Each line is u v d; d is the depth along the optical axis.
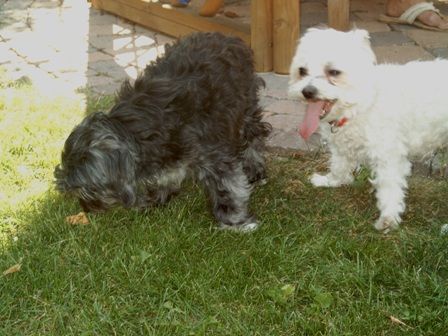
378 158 1.27
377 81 1.23
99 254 1.23
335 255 1.19
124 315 1.08
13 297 1.13
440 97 1.25
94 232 1.28
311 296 1.10
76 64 2.15
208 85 1.22
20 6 2.85
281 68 1.91
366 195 1.40
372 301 1.08
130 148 1.11
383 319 1.04
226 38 1.37
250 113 1.38
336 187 1.43
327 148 1.56
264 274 1.16
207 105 1.20
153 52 2.22
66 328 1.07
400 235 1.23
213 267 1.17
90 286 1.14
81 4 2.84
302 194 1.41
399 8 2.27
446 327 1.01
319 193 1.41
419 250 1.18
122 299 1.11
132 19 2.50
